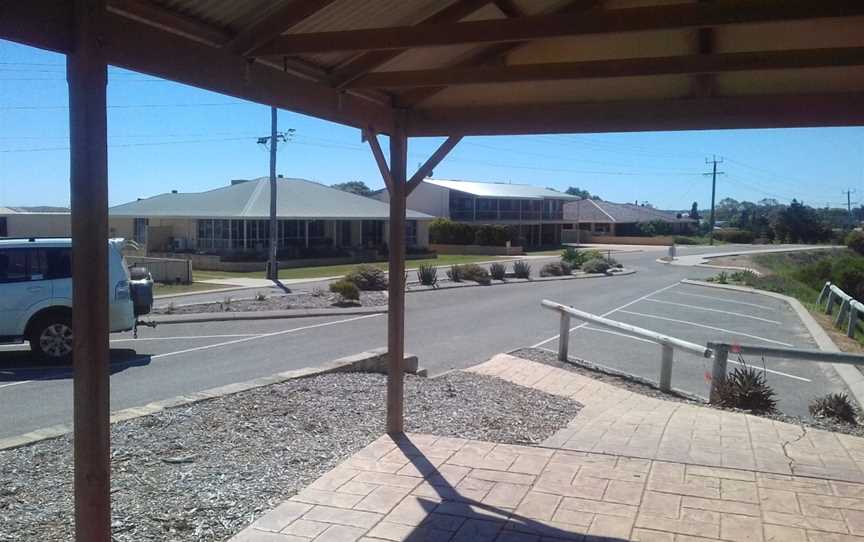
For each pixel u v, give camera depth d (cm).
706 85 613
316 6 488
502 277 3503
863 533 488
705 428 744
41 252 1275
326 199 4956
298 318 2027
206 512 514
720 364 892
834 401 841
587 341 1559
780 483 580
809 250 7250
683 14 459
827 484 578
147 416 724
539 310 2208
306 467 606
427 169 682
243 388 837
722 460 637
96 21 376
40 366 1263
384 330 1761
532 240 7581
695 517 513
